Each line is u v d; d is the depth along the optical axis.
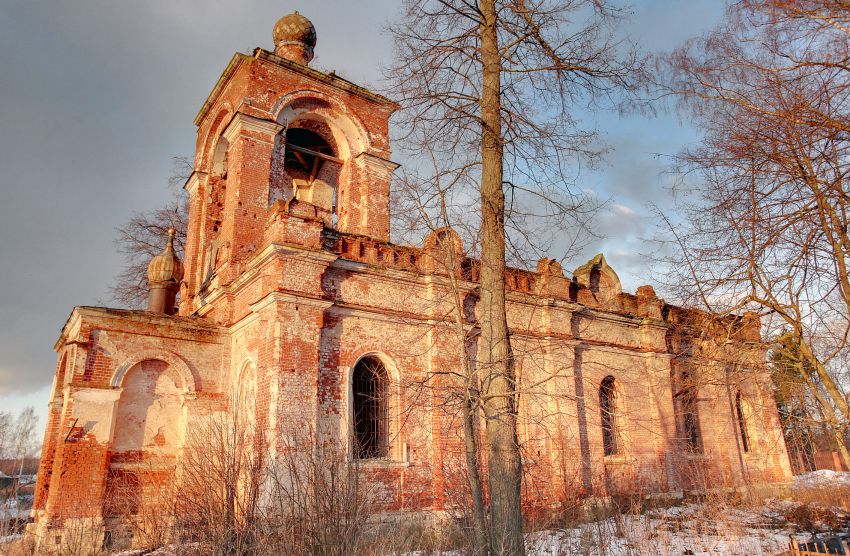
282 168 19.12
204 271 20.47
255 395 14.73
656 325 21.88
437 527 13.36
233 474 10.71
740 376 14.30
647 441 20.56
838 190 9.31
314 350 14.35
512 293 17.98
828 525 16.61
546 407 18.08
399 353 15.96
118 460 15.02
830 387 10.90
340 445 13.72
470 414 10.41
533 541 11.40
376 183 20.66
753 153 10.15
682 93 10.45
